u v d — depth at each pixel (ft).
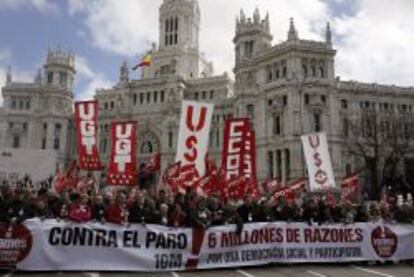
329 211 84.07
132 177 96.43
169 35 503.61
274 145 318.45
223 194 92.58
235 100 361.10
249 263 75.92
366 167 285.23
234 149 95.55
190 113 92.02
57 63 458.09
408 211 88.89
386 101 346.54
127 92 440.45
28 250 66.69
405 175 290.15
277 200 87.66
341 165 309.22
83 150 98.84
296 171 296.51
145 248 71.31
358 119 321.93
